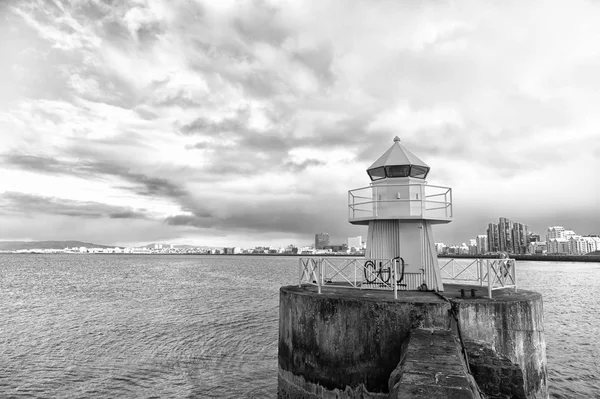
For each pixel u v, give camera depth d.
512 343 10.85
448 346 9.03
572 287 57.81
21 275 82.81
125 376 17.77
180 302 40.22
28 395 15.47
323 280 15.69
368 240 16.05
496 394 10.49
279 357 13.70
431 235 15.48
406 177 15.90
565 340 24.77
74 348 22.22
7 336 25.12
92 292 49.97
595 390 16.66
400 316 10.79
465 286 16.62
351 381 10.97
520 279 73.12
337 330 11.31
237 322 29.61
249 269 114.38
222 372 18.48
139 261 188.62
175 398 15.45
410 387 6.84
